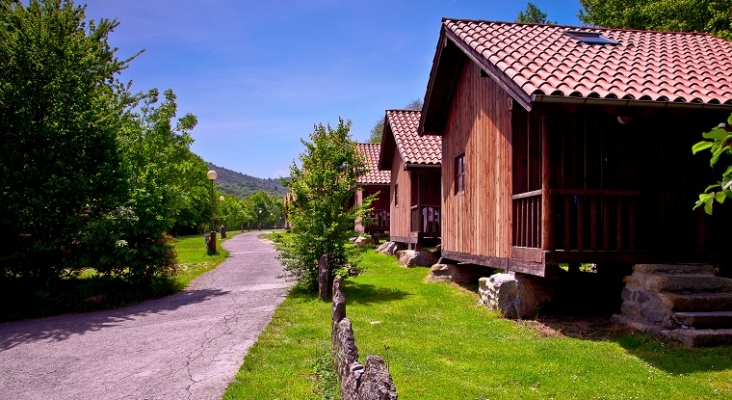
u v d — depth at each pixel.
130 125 14.39
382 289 11.70
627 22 23.00
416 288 11.79
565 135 8.81
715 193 2.31
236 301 10.79
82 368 6.30
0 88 10.58
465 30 10.48
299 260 11.45
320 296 10.52
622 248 8.12
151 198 12.05
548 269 7.49
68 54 11.41
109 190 11.66
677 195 8.40
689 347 6.21
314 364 6.00
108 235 11.17
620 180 8.52
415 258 16.23
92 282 11.26
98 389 5.49
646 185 8.46
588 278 9.44
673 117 7.42
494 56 8.70
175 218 12.95
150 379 5.76
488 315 8.73
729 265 8.66
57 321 9.43
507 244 9.05
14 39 10.68
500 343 6.89
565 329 7.62
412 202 17.69
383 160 22.14
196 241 36.28
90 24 12.52
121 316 9.66
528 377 5.42
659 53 9.49
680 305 6.73
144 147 15.02
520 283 8.66
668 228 8.31
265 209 93.50
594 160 8.77
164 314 9.70
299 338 7.33
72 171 11.27
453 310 9.27
